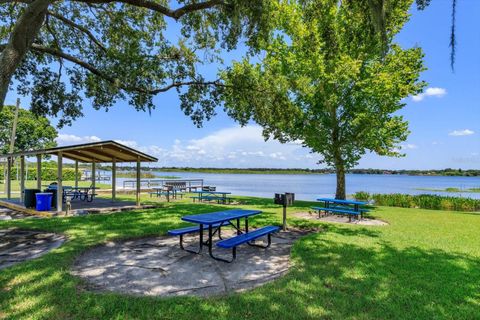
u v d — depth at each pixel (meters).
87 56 11.41
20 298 3.22
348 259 4.89
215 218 5.27
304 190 33.88
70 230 7.04
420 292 3.56
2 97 5.36
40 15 5.89
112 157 13.34
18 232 6.93
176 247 5.77
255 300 3.26
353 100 13.66
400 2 11.62
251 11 7.45
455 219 10.13
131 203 13.01
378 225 8.70
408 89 12.56
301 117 13.23
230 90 11.03
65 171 36.69
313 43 12.17
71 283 3.67
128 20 10.70
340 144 14.09
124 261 4.82
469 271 4.37
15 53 5.54
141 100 11.01
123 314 2.91
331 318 2.89
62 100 11.49
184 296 3.39
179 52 10.90
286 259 5.03
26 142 37.69
